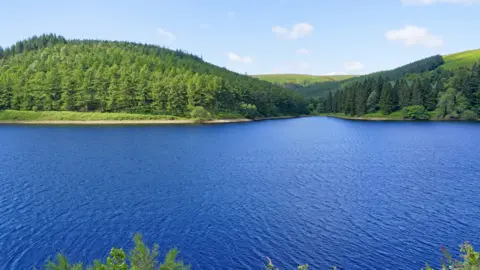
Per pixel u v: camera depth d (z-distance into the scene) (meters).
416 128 136.12
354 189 45.72
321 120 193.12
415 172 56.31
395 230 31.91
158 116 156.25
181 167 59.12
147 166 59.41
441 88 184.50
